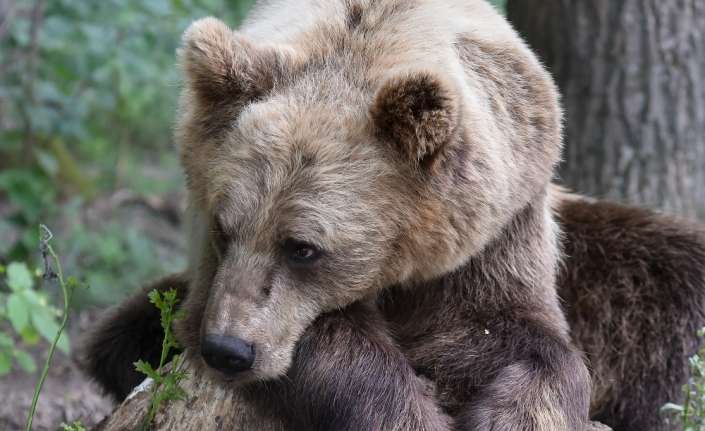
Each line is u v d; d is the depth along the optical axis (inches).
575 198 501.4
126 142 936.9
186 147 382.6
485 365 390.9
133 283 715.4
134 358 462.6
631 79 565.9
